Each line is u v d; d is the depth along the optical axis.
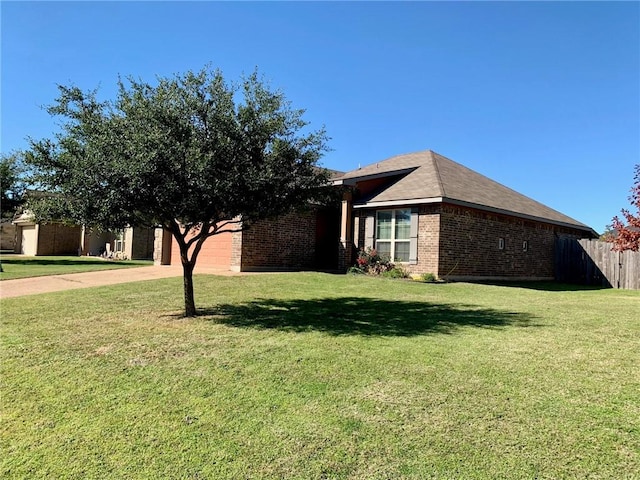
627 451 3.04
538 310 9.00
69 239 32.16
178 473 2.83
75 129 6.72
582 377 4.56
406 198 14.70
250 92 7.20
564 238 19.92
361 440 3.21
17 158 21.77
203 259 16.98
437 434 3.29
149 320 7.42
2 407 3.84
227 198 6.89
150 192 6.47
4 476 2.81
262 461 2.96
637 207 7.39
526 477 2.73
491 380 4.45
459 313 8.41
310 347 5.72
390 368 4.83
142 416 3.65
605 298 11.82
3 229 36.38
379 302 9.66
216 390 4.21
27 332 6.48
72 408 3.82
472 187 17.14
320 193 8.05
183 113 6.71
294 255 16.64
